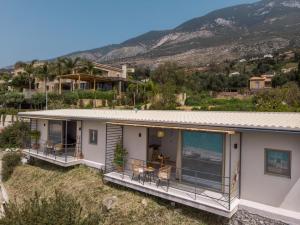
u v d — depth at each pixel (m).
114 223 12.54
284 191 10.32
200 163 12.41
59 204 8.90
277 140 10.51
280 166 10.48
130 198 13.48
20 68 77.44
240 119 12.76
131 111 20.72
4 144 31.86
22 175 20.92
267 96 38.81
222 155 11.55
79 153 18.77
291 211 10.14
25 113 22.56
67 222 8.36
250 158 11.20
